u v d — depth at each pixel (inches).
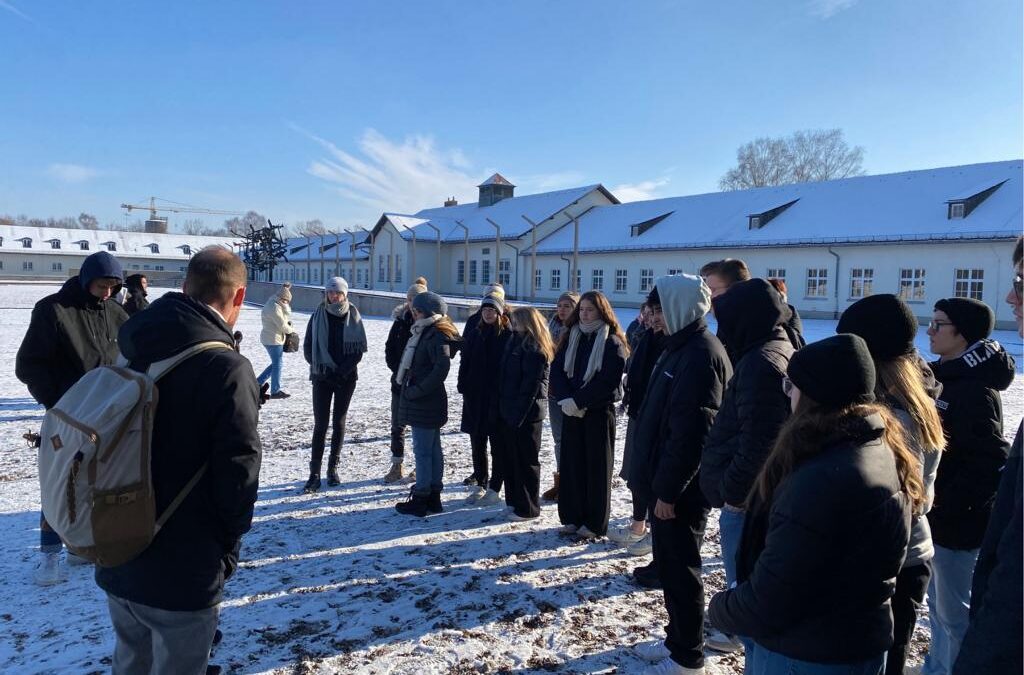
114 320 163.5
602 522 180.5
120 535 74.2
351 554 169.6
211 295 87.4
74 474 72.6
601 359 172.4
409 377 197.8
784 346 103.9
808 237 1422.2
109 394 76.5
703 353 119.2
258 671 117.0
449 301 1334.9
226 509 81.0
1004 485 60.2
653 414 124.0
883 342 93.2
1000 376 103.4
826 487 66.6
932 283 1242.0
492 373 209.9
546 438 305.9
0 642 125.3
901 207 1373.0
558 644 128.1
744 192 1763.0
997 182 1274.6
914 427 90.8
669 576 116.9
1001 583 50.9
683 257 1640.0
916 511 79.7
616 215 2000.5
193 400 80.4
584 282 1879.9
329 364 218.4
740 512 109.7
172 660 81.5
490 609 141.6
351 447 280.1
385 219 2423.7
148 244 3949.3
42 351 149.6
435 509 202.5
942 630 110.9
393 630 132.1
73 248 3727.9
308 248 3078.2
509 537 183.3
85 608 139.9
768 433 97.9
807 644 69.3
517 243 2074.3
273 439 291.1
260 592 147.6
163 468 79.6
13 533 179.8
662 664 117.1
